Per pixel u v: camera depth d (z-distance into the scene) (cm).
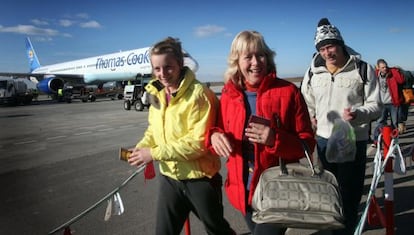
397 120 865
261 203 190
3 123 1584
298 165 206
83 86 3503
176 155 228
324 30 280
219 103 242
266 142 196
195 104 229
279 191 188
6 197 507
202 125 228
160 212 257
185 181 242
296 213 181
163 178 254
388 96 834
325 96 296
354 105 287
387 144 283
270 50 215
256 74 212
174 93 233
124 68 3145
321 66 302
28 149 902
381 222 343
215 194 247
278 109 209
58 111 2259
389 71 835
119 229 392
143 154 238
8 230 395
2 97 3070
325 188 188
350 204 288
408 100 855
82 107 2569
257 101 211
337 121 277
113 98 3634
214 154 240
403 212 406
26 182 584
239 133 216
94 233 383
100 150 855
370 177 547
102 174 625
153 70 238
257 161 211
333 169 297
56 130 1282
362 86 285
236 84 220
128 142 966
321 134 300
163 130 242
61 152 843
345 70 287
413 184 500
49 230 393
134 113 1883
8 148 927
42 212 448
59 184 570
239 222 405
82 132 1203
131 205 465
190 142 227
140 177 597
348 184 287
